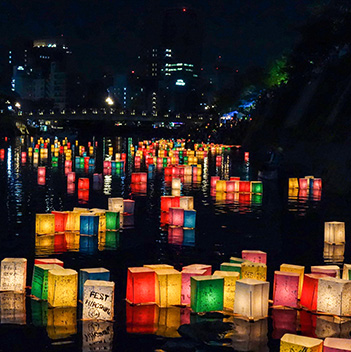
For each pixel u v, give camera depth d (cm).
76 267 981
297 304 798
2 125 12244
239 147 7669
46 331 661
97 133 15800
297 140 4366
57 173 3247
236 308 742
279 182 2833
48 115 15000
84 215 1294
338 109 3472
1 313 725
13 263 832
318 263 1048
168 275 767
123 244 1197
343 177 2478
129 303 783
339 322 724
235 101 12588
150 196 2145
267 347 626
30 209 1745
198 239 1270
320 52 6097
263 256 959
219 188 2361
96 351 602
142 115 15538
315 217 1634
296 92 6175
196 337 650
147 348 614
